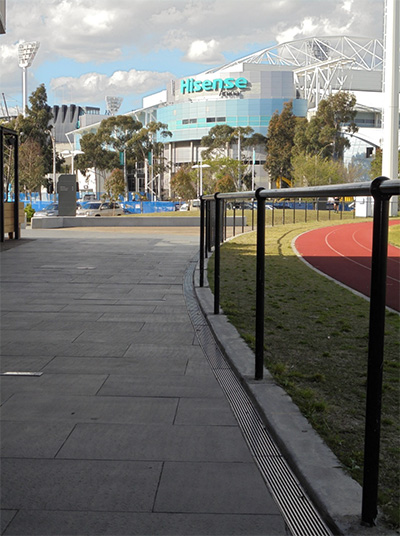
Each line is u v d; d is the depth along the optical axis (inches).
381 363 108.7
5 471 135.6
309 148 3233.3
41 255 644.1
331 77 4635.8
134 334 278.5
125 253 668.7
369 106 4726.9
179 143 4744.1
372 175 2950.3
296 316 334.0
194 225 1289.4
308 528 110.7
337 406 178.2
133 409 177.0
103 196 3186.5
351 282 520.7
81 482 129.8
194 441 152.6
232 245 865.5
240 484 128.6
